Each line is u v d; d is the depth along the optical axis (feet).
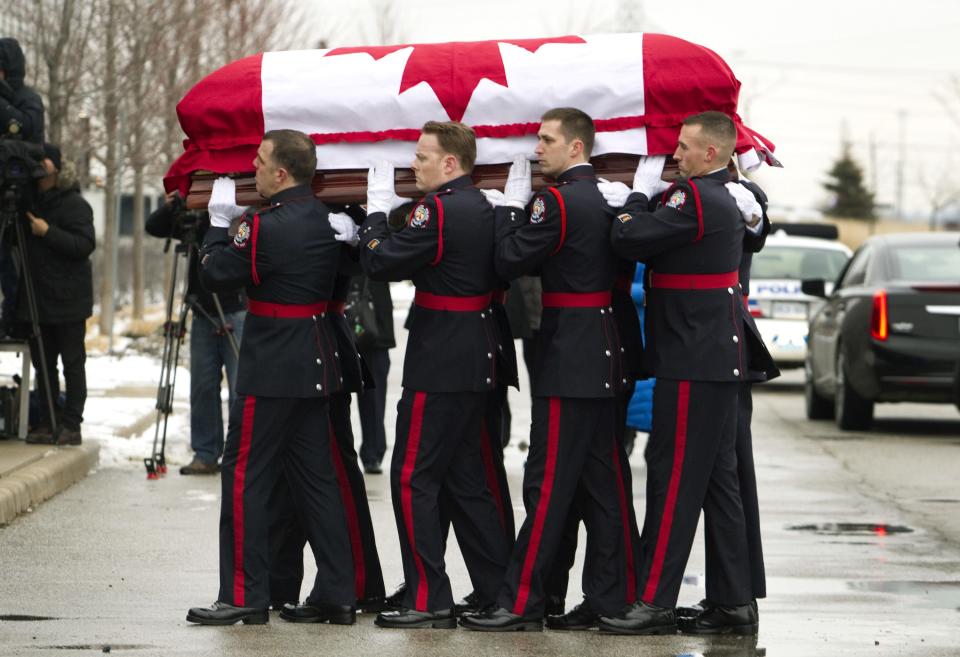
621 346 58.54
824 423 145.59
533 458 58.34
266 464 59.21
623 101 58.90
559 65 59.57
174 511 85.15
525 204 58.59
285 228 58.34
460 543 60.59
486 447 60.54
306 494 59.72
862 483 102.32
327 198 60.80
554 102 59.16
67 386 100.07
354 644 54.95
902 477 105.40
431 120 59.88
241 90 61.31
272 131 59.00
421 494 58.59
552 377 57.41
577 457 57.98
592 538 58.85
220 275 58.70
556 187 57.31
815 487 100.32
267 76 61.16
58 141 166.30
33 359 100.78
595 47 59.88
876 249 138.72
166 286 279.28
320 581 59.47
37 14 165.17
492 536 60.08
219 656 52.75
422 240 57.21
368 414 101.45
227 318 100.07
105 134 188.34
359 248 58.95
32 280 96.53
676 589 57.82
